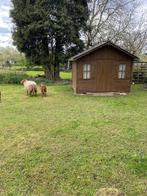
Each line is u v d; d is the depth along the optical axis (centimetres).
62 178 500
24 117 998
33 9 2214
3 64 5322
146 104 1294
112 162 569
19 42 2342
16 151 638
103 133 785
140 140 721
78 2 2389
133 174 513
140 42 3369
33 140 721
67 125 877
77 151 636
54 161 577
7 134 778
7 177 504
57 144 687
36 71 4044
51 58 2489
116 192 363
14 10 2283
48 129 830
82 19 2431
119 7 2772
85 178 499
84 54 1577
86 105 1259
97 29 2769
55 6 2266
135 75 2441
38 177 504
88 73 1631
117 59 1638
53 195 442
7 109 1148
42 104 1277
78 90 1642
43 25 2166
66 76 3206
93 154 616
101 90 1661
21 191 455
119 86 1675
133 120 953
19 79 2312
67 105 1255
